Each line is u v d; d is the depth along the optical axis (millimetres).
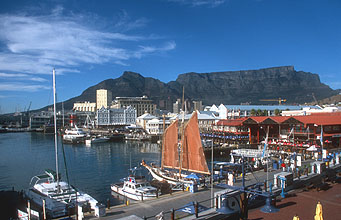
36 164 89875
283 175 30406
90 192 55281
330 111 110562
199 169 51219
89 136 170500
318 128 78562
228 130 116250
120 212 25562
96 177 69562
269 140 95062
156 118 198625
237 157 72625
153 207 26891
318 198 27797
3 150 126750
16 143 157750
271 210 23891
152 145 147375
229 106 188625
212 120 167000
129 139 172500
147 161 92812
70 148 134875
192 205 23922
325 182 34656
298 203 26281
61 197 39719
